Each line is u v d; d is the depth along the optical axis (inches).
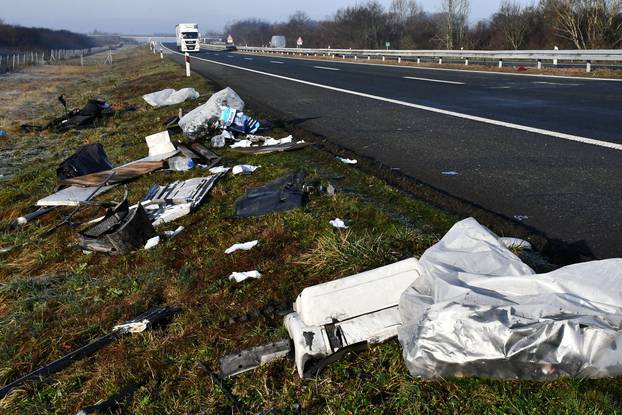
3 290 164.1
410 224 163.2
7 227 227.6
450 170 223.5
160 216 199.6
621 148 238.5
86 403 104.7
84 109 519.5
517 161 229.6
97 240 174.9
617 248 137.9
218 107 339.9
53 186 281.3
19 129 507.8
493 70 784.9
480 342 83.5
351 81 667.4
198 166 267.4
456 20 1636.3
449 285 93.0
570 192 183.3
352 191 202.5
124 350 118.7
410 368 91.0
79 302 147.2
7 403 109.0
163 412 97.0
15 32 2994.6
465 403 85.0
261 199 197.5
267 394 95.7
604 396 80.6
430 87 557.9
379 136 304.3
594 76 616.4
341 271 136.7
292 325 105.5
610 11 1074.1
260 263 149.8
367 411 87.8
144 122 458.0
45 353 127.3
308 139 308.3
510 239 144.7
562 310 81.7
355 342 99.4
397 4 2207.2
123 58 2480.3
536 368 83.1
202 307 130.8
